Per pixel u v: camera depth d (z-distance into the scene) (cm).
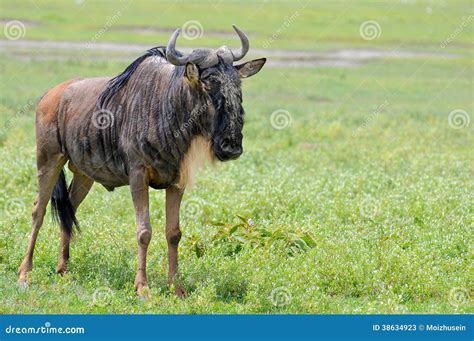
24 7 6869
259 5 7150
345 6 7250
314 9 7100
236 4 7162
